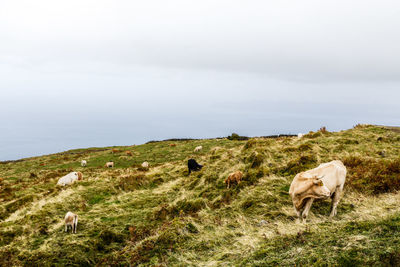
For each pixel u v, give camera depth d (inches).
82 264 362.6
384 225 238.5
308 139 732.7
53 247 389.1
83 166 1373.0
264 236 292.0
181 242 325.4
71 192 634.8
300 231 272.8
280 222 333.1
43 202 584.7
